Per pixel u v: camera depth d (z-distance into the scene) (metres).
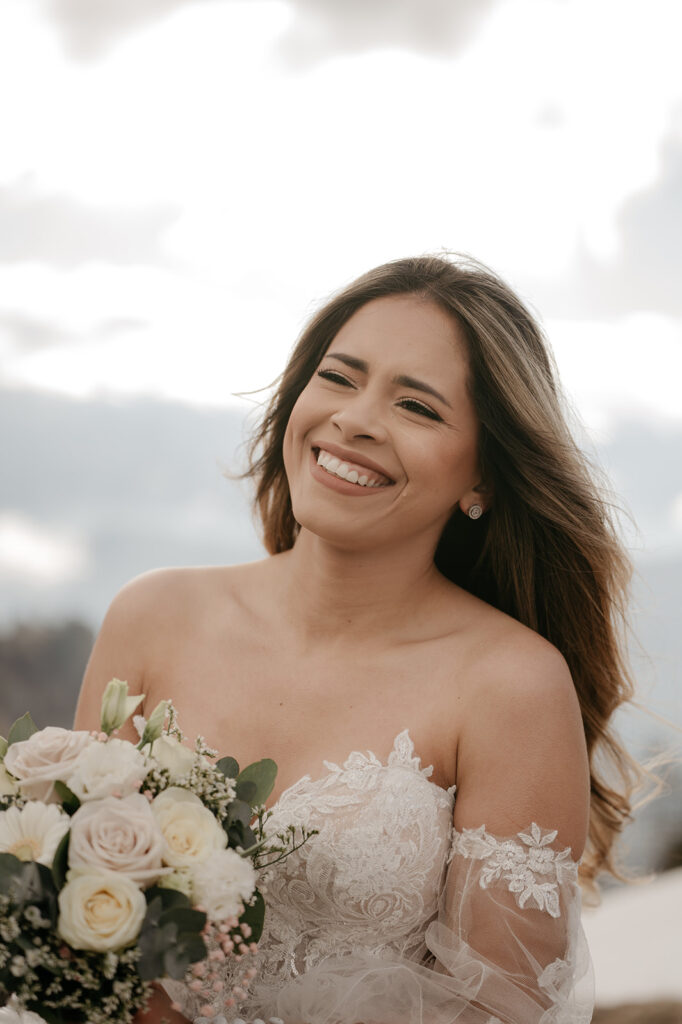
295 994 2.04
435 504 2.26
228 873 1.65
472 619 2.34
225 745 2.27
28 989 1.60
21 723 1.91
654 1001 3.52
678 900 4.34
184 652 2.43
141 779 1.71
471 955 2.02
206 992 1.79
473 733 2.16
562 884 2.08
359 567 2.29
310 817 2.10
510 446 2.30
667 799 4.25
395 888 2.08
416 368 2.20
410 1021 2.00
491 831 2.10
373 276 2.33
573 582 2.47
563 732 2.16
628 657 2.59
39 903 1.61
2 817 1.70
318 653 2.33
